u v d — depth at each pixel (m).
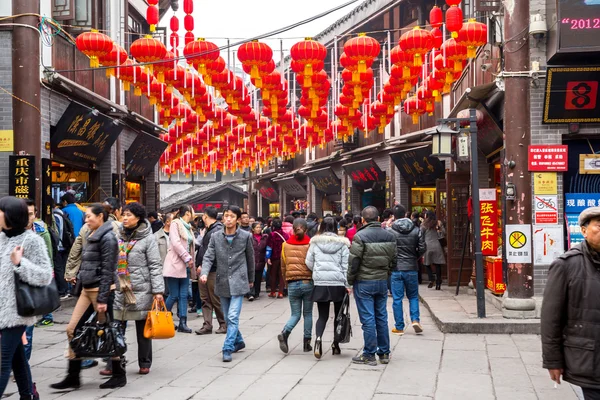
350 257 7.65
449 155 10.15
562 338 4.07
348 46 9.41
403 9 20.70
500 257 12.00
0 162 11.55
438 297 13.23
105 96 15.24
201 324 10.98
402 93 11.10
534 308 9.95
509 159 10.13
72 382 6.62
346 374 7.20
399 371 7.32
